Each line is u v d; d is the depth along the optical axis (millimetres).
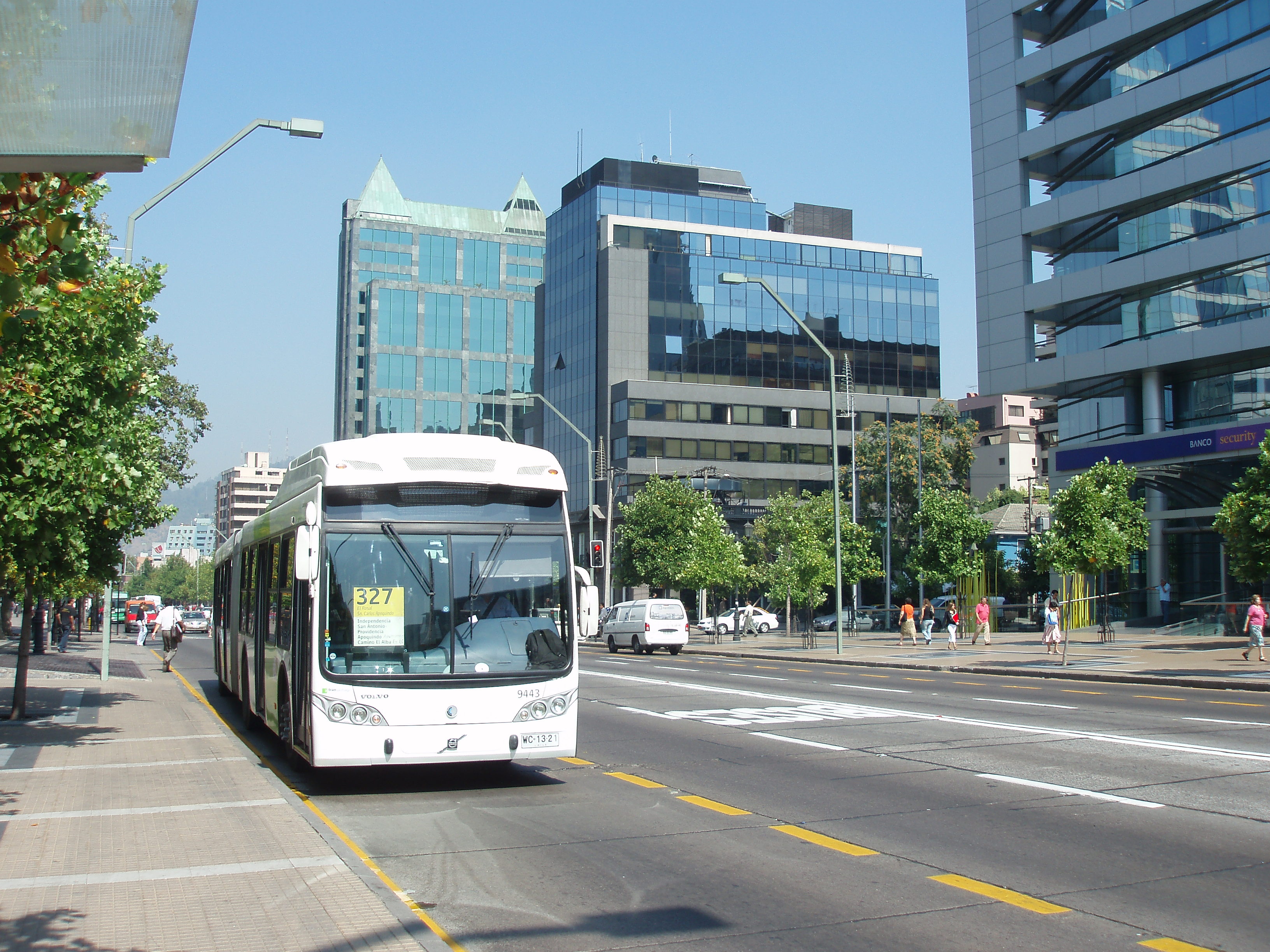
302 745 11102
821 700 20344
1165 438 45594
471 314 138625
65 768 11672
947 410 78625
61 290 5488
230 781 10750
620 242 94562
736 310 94562
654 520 58125
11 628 54562
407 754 10250
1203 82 46281
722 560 55219
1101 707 18391
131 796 9891
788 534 47188
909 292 100125
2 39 4090
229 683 20500
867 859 7875
